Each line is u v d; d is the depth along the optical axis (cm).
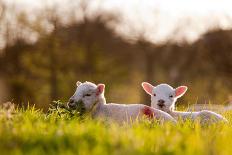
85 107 1116
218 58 5216
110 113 1104
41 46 5622
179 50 5806
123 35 5997
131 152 569
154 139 664
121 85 6031
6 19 5359
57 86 5666
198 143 631
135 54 6066
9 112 889
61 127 738
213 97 5159
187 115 1205
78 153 586
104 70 5906
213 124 941
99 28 5841
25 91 5572
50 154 596
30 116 925
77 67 5756
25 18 5444
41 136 682
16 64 5534
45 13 5553
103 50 5878
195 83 5466
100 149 586
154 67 6056
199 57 5481
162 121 981
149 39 6009
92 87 1130
